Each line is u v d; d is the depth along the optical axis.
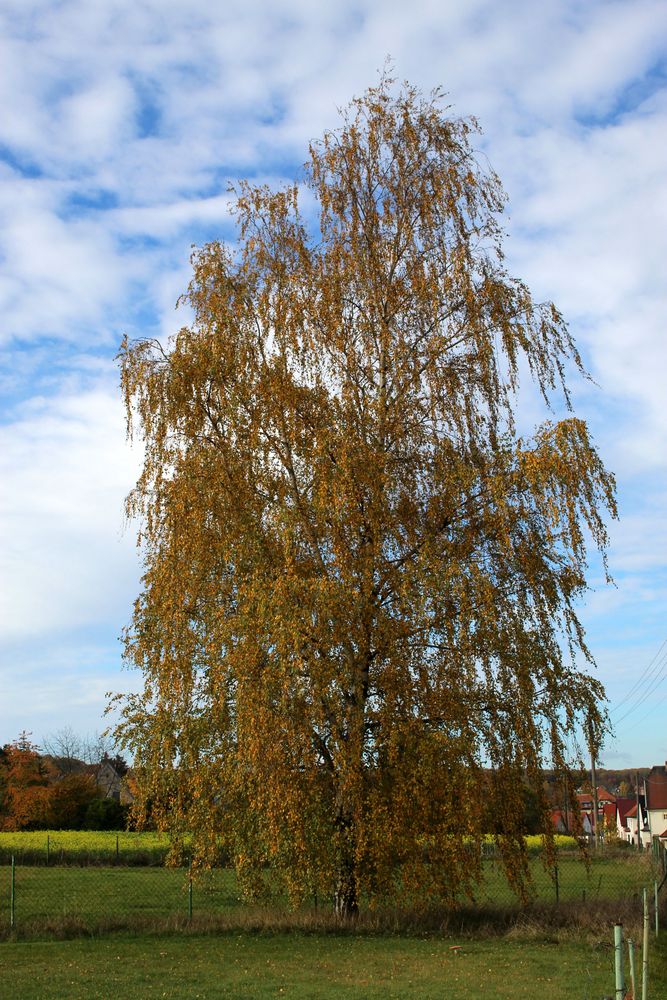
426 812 15.45
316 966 13.88
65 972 13.48
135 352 18.23
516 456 16.72
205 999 11.71
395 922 17.64
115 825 46.25
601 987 12.16
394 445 18.16
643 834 82.75
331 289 18.30
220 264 18.80
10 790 45.72
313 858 15.80
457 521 17.42
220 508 16.98
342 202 19.05
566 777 16.64
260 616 15.34
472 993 11.92
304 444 17.58
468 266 18.31
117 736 17.62
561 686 16.59
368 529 17.03
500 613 16.44
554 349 18.08
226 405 17.58
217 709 16.39
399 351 18.36
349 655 15.89
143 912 21.09
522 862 16.31
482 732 16.06
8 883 27.33
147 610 17.64
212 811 16.66
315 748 16.20
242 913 18.91
